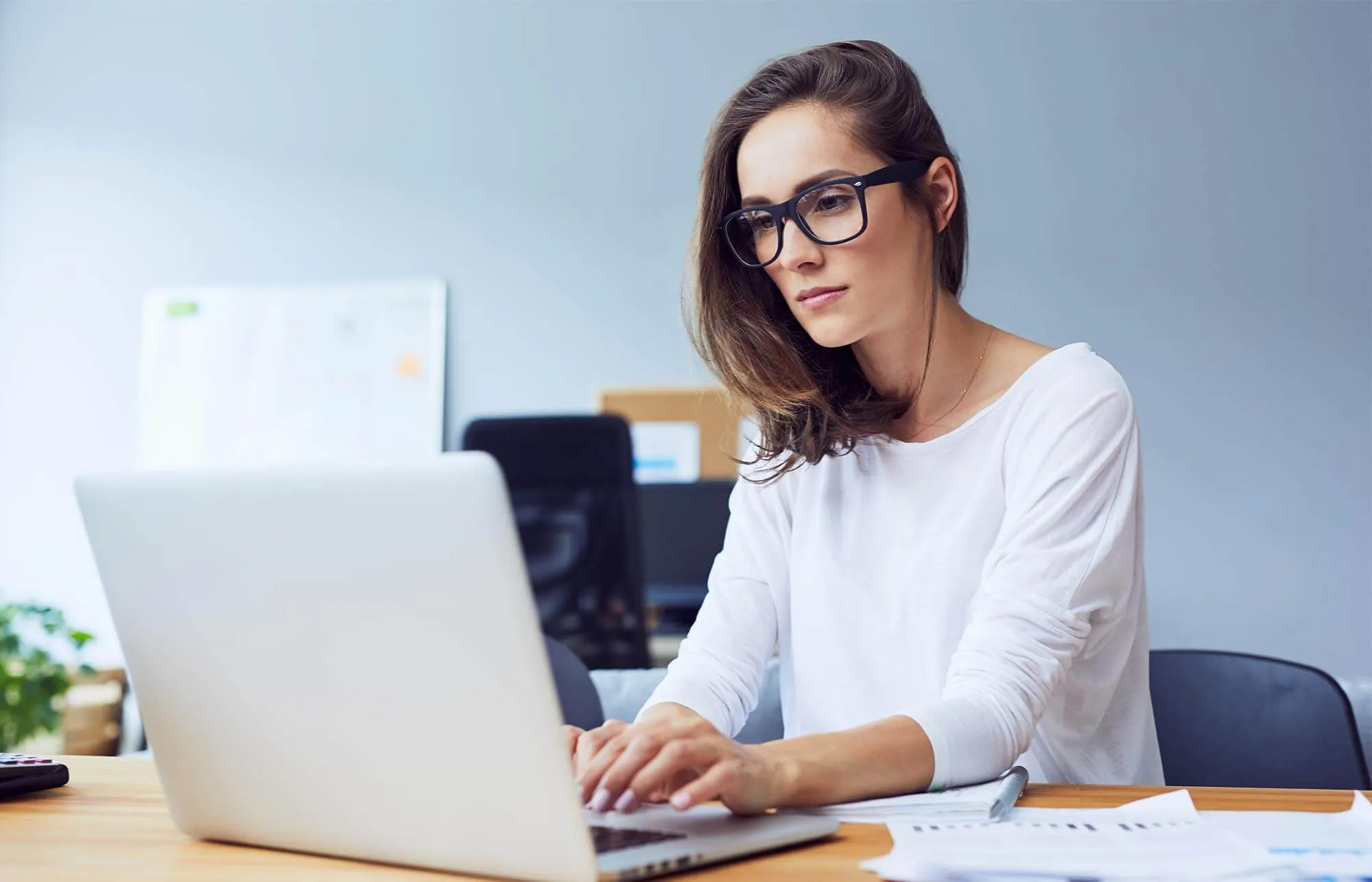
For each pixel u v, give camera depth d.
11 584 4.51
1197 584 3.83
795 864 0.75
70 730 3.92
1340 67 3.84
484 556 0.67
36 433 4.54
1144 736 1.32
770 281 1.42
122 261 4.54
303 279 4.41
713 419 4.08
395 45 4.41
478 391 4.27
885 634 1.35
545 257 4.27
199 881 0.74
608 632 3.04
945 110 4.03
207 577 0.79
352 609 0.73
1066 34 3.99
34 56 4.66
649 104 4.25
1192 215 3.89
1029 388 1.31
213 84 4.53
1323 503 3.80
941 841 0.78
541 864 0.70
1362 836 0.79
